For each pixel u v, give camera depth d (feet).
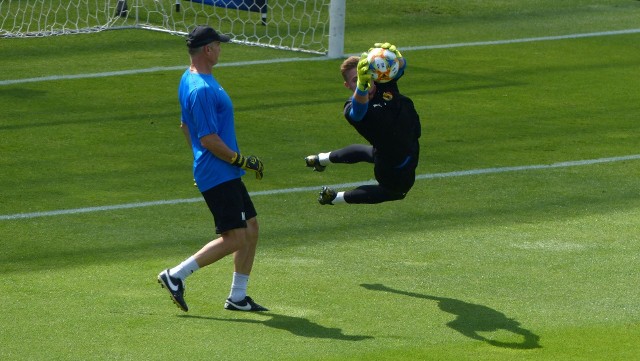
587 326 81.35
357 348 76.33
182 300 81.71
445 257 98.12
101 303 84.89
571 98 165.17
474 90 168.96
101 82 168.86
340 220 109.19
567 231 106.11
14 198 114.62
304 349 76.02
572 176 126.11
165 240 102.01
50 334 77.97
